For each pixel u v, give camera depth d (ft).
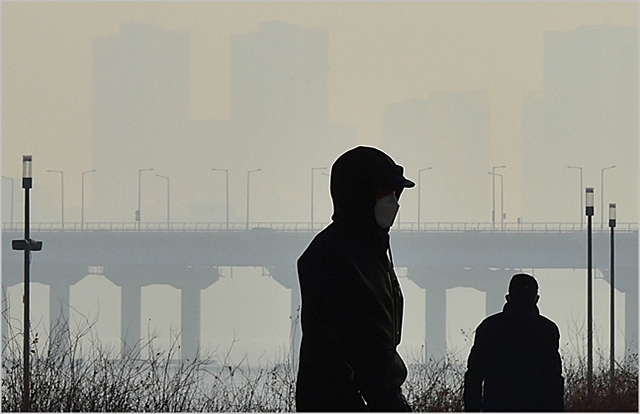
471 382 77.36
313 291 52.31
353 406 51.52
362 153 53.57
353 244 52.90
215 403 120.67
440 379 134.41
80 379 118.93
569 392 145.69
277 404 124.47
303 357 52.60
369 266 52.70
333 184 53.93
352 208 53.31
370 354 51.67
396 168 53.93
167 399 117.29
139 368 122.42
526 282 77.15
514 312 76.84
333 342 51.80
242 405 120.78
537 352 75.97
